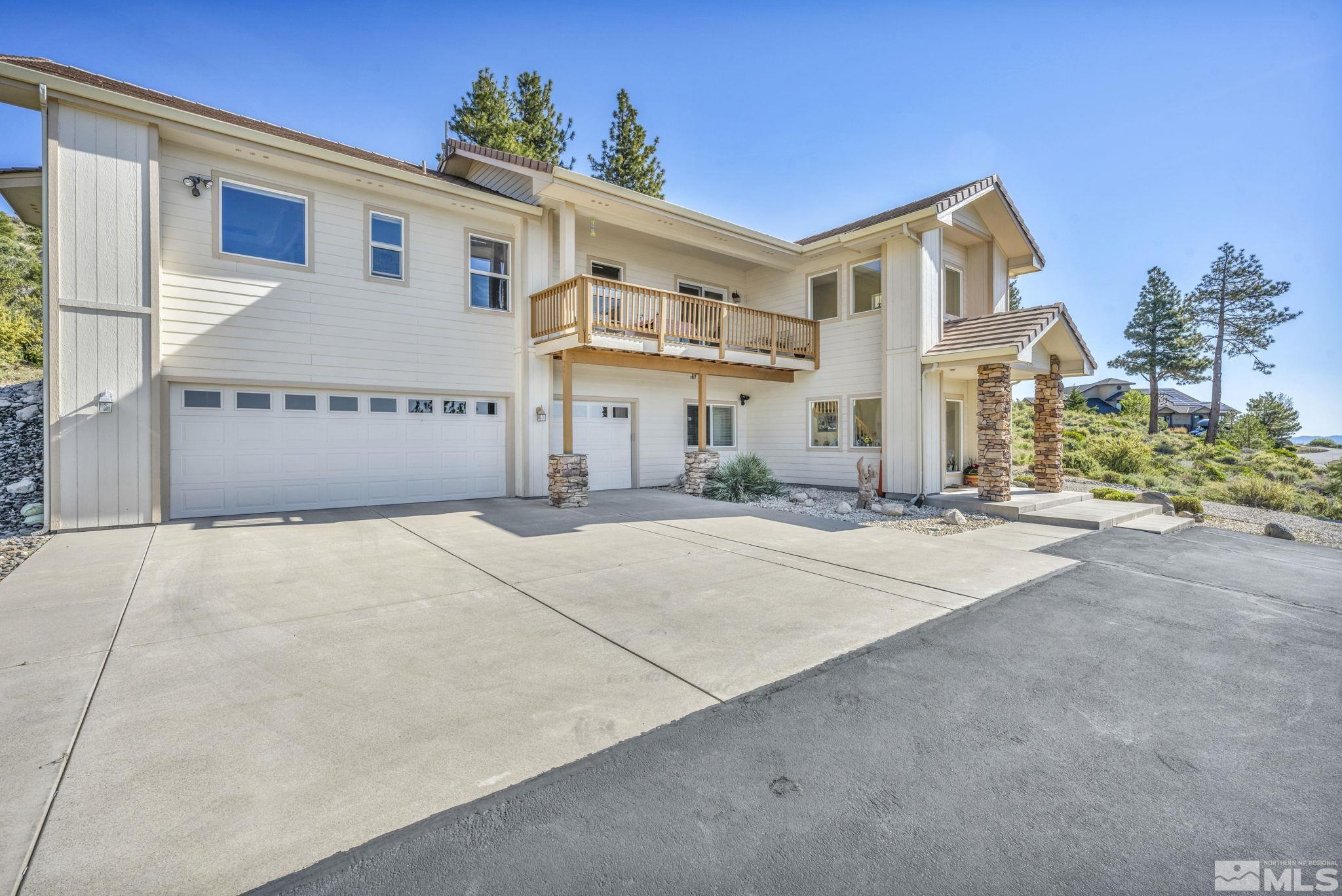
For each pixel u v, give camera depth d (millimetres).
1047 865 2002
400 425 10812
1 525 7887
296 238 9734
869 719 3059
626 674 3588
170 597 5059
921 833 2162
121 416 8102
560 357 11711
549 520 9258
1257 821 2266
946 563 6660
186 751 2668
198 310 8891
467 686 3402
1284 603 5285
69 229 7781
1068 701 3312
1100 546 7711
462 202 11008
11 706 3070
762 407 15883
